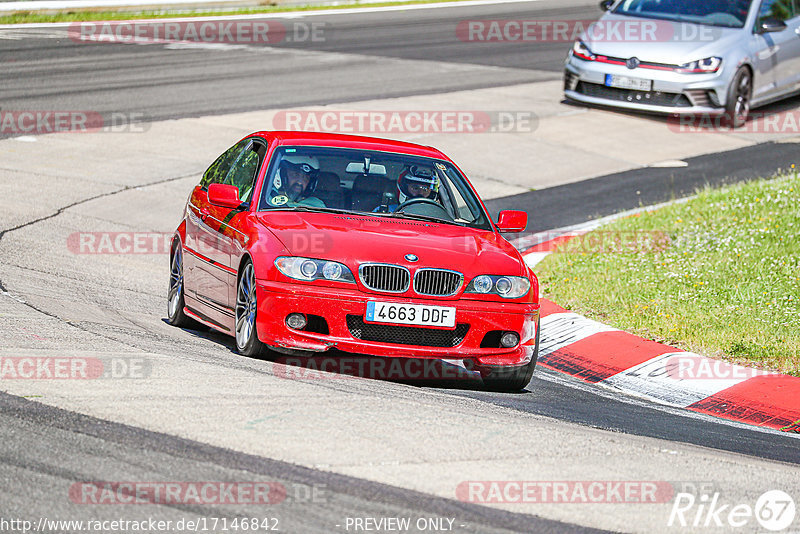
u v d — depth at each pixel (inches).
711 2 2679.6
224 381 908.6
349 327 1003.3
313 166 1147.9
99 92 2723.9
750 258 1540.4
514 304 1040.8
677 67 2514.8
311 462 723.4
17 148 2154.3
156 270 1534.2
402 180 1155.9
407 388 991.0
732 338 1234.6
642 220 1828.2
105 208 1834.4
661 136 2534.5
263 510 637.9
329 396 892.0
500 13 4690.0
